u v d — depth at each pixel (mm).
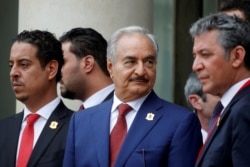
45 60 10320
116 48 9406
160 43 17688
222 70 8570
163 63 17734
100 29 13297
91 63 11023
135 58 9297
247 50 8578
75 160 9508
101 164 9203
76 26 13234
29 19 13562
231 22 8617
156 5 17625
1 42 17625
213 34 8602
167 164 9094
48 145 10078
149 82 9359
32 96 10297
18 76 10250
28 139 10234
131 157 9094
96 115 9586
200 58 8664
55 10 13305
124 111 9414
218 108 8805
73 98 11227
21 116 10500
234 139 8203
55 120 10281
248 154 8094
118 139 9305
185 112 9297
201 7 17938
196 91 11305
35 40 10320
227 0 10836
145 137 9172
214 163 8312
